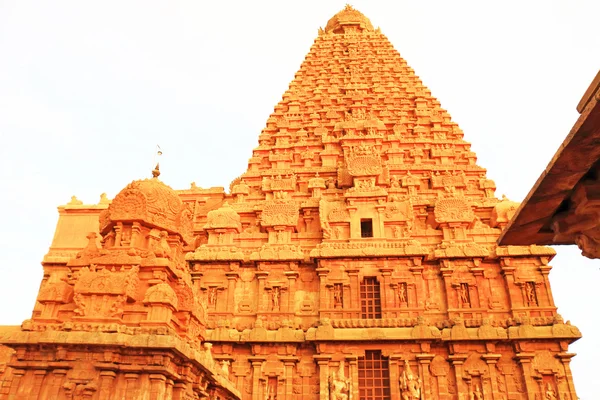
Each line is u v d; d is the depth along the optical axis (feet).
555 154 25.40
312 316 114.11
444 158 152.66
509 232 33.40
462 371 102.47
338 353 105.09
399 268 116.26
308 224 132.36
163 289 56.39
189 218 70.13
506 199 131.54
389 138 156.56
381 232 122.93
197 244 133.08
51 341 50.49
